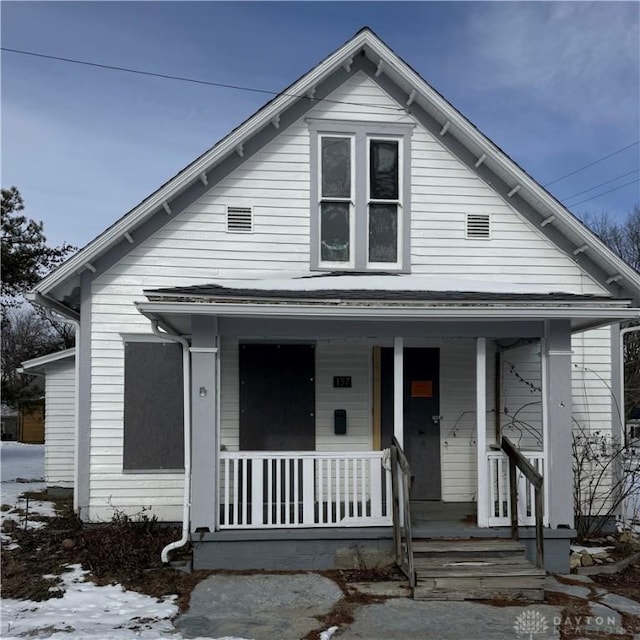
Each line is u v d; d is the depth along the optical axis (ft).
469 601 20.66
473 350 30.73
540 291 29.48
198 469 23.18
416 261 30.25
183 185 28.60
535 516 23.29
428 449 30.12
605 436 30.89
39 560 24.18
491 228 30.68
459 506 28.48
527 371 30.71
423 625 18.60
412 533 23.77
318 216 29.89
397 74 29.63
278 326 24.14
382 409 30.04
